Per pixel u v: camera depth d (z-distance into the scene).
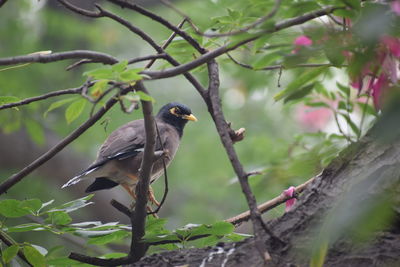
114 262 6.42
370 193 5.20
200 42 6.81
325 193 5.60
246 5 6.71
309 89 6.62
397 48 5.55
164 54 6.34
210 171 15.40
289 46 5.70
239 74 13.13
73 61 15.42
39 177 16.12
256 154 13.20
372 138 5.67
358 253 5.17
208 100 6.37
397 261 5.05
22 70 14.29
